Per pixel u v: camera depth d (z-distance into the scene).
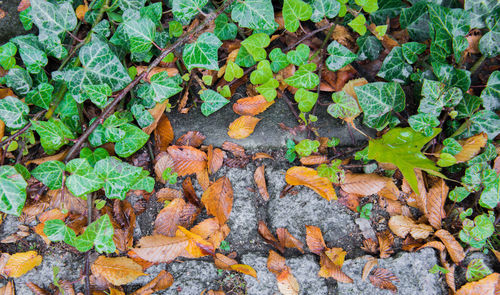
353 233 0.74
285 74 0.78
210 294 0.71
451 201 0.75
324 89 0.78
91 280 0.71
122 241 0.72
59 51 0.73
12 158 0.74
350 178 0.74
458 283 0.72
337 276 0.71
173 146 0.74
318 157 0.75
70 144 0.73
